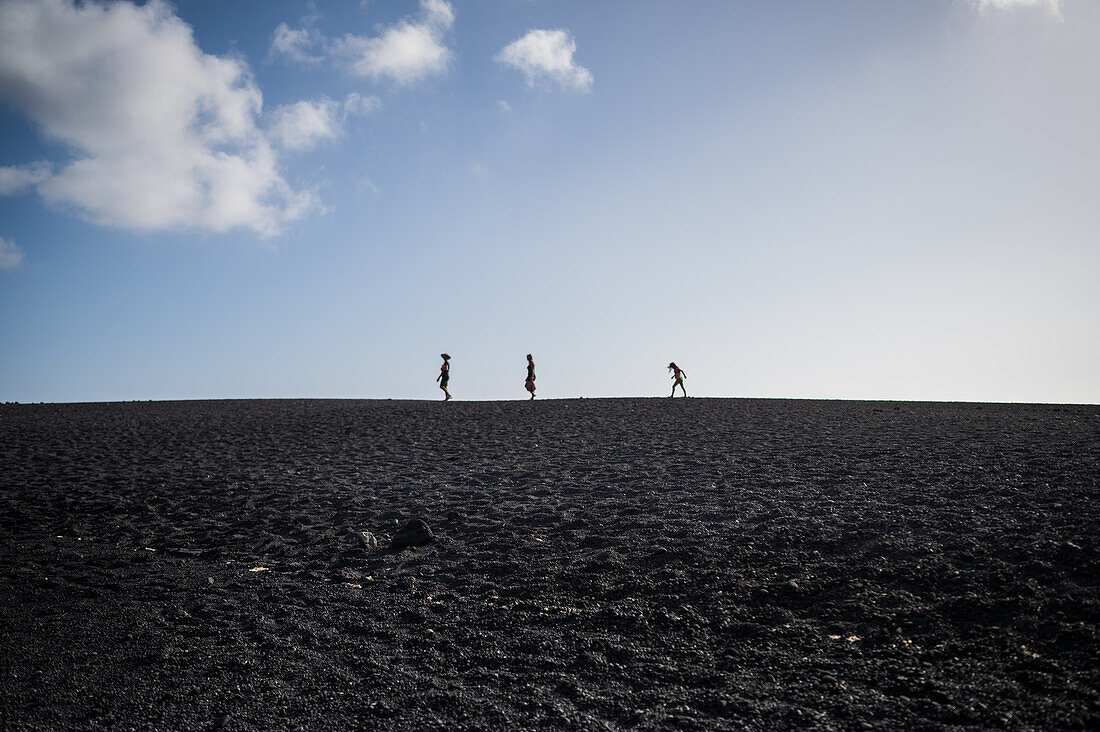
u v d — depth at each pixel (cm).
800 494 1043
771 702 511
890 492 998
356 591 841
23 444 1870
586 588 781
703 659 594
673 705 523
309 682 605
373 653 660
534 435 1819
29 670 646
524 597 775
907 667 534
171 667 647
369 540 1007
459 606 769
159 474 1473
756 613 669
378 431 1983
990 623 575
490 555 927
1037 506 842
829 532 845
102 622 764
